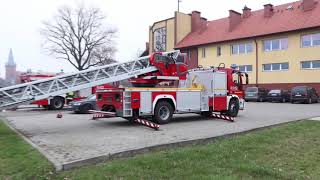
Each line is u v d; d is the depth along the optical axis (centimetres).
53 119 1856
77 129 1388
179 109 1583
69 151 909
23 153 869
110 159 833
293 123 1437
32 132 1316
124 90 1438
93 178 661
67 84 1351
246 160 797
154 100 1502
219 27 5062
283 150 918
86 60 6125
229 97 1778
